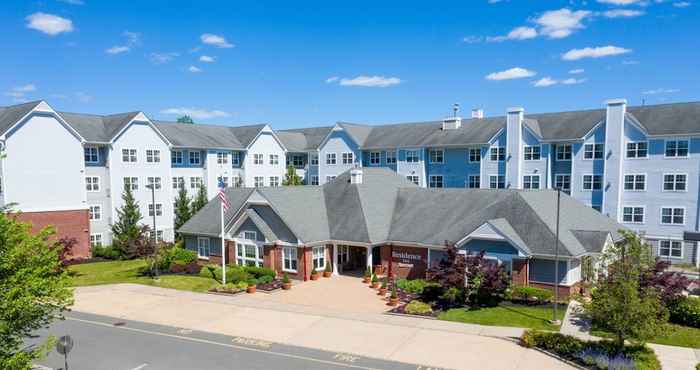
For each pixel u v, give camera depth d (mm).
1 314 14570
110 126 54438
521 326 25750
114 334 25938
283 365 21391
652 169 46312
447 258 30969
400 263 37375
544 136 52531
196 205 57406
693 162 44188
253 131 68250
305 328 26375
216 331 26172
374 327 26297
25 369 14789
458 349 22859
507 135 54062
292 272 38031
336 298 32281
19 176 45406
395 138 65125
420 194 41594
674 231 45469
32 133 46094
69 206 48594
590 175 49844
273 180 70438
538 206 34344
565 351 21859
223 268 35531
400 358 21953
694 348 22375
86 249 49781
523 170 53781
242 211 40219
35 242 16203
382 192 42875
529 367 20625
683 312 25625
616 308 19656
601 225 36156
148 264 40469
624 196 47938
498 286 28469
